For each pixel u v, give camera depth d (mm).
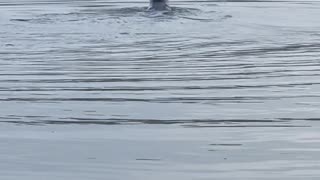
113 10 33250
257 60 20406
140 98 14625
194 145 10562
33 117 12781
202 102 14117
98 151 10227
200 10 33500
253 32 26875
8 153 10141
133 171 9203
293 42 24344
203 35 26156
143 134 11328
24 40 25078
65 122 12320
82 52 22312
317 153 10070
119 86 16172
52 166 9445
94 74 18031
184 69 18781
